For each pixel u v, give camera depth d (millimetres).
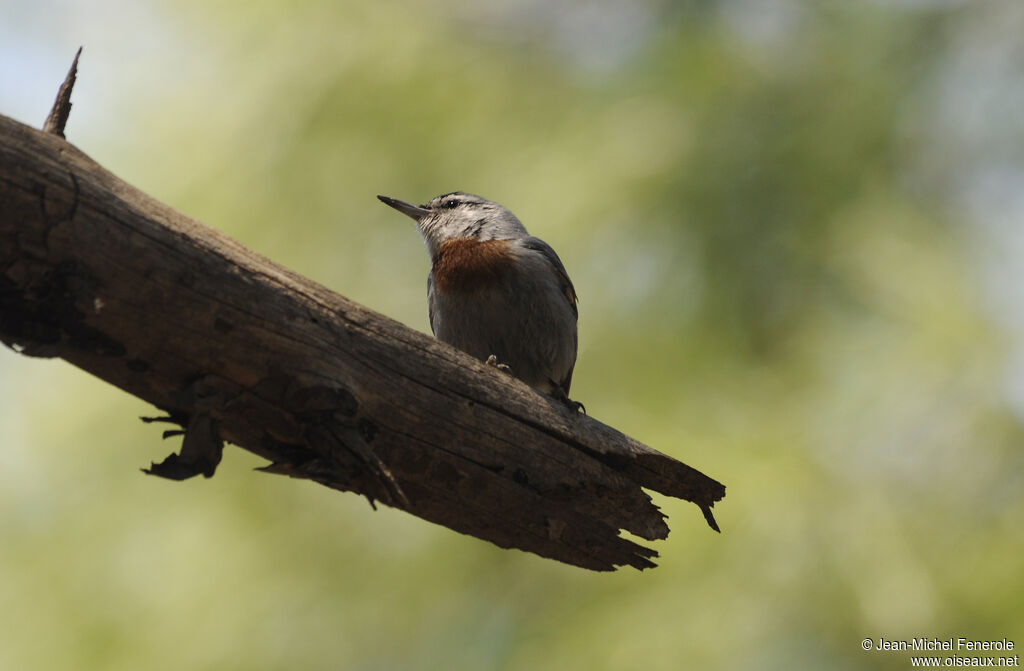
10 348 4555
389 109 9820
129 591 8477
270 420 5062
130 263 4559
